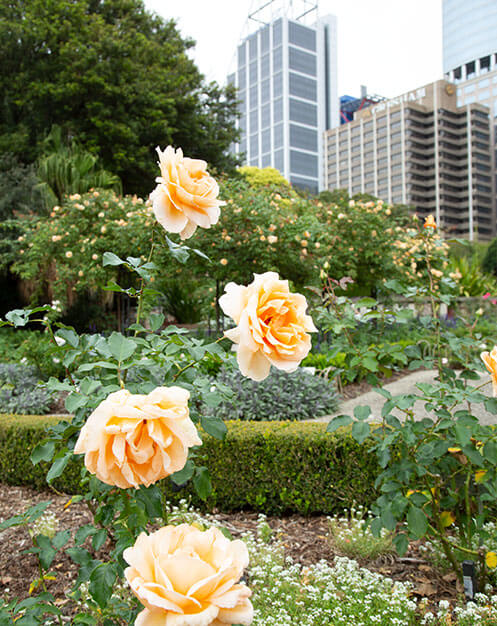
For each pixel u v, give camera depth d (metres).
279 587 2.06
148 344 1.65
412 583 2.17
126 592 2.05
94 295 10.75
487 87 93.94
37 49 15.03
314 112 110.50
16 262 10.25
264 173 26.19
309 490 3.01
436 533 2.09
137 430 0.87
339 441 2.98
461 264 11.34
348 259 9.09
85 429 0.92
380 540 2.45
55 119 15.02
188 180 1.24
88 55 14.43
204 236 7.54
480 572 2.08
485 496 1.98
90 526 1.51
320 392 5.21
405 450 2.05
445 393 2.06
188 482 3.08
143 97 15.32
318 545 2.64
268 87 111.12
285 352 0.97
